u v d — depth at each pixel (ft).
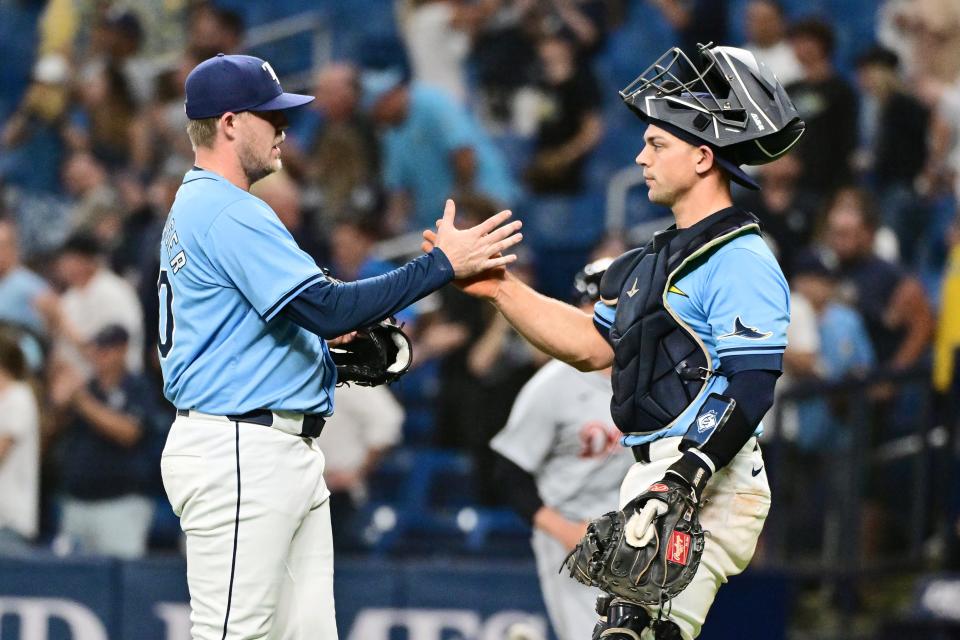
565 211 127.95
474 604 82.53
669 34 135.44
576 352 48.85
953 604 77.05
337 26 144.66
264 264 45.11
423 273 46.80
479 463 104.27
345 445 92.94
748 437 41.34
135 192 124.67
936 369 89.45
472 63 132.98
